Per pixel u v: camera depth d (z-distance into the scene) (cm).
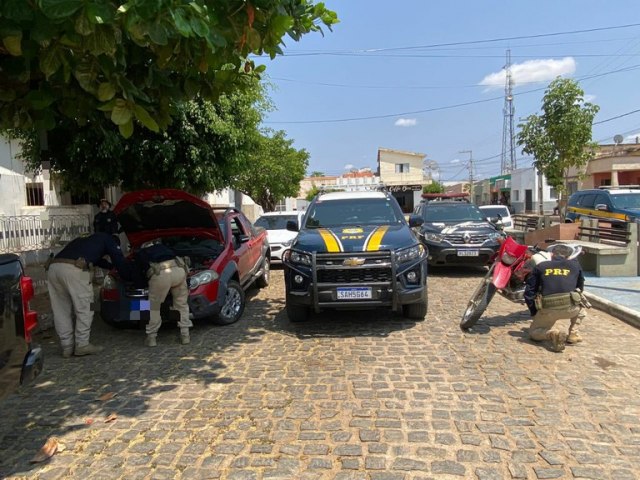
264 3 347
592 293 805
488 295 611
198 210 700
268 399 438
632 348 552
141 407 432
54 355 593
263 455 345
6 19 298
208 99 486
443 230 1096
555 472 314
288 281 649
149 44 344
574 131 1831
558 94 1853
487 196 6022
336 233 676
